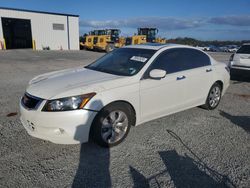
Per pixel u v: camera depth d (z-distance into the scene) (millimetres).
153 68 4027
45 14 29297
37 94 3305
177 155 3379
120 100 3525
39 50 27891
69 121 3123
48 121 3105
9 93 6523
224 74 5504
